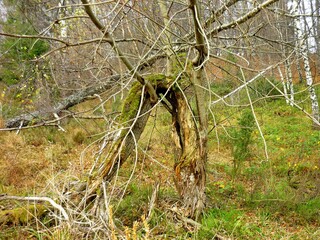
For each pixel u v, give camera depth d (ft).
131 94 14.03
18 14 21.95
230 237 11.91
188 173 13.64
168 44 13.96
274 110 38.45
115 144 13.05
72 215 10.79
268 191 16.80
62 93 26.71
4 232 11.25
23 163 20.63
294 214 15.43
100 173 12.59
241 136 19.31
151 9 14.53
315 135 30.19
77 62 17.07
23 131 27.22
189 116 14.20
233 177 19.06
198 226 12.32
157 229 12.04
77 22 15.43
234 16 14.49
